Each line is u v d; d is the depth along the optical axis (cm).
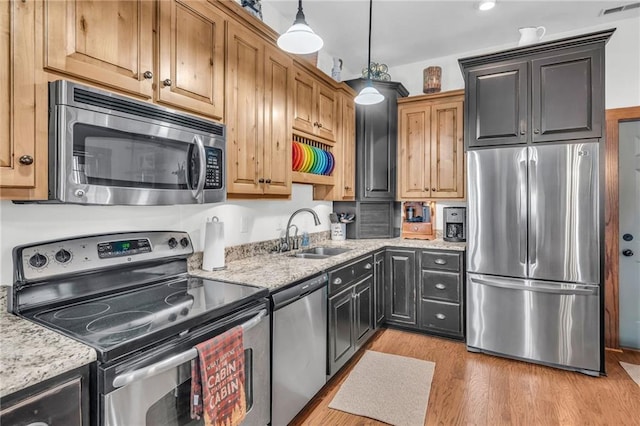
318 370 215
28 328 115
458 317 306
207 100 175
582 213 245
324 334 222
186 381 126
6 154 105
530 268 261
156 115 145
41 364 88
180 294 157
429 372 250
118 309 136
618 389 226
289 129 241
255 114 209
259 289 165
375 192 357
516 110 265
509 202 267
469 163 281
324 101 294
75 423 95
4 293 128
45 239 140
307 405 212
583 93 246
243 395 143
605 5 271
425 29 307
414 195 357
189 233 205
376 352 285
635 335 291
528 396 219
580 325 246
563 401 213
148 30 146
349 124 339
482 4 266
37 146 111
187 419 126
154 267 174
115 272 157
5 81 104
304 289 197
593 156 242
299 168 269
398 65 389
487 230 275
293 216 279
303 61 253
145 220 180
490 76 273
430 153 349
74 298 142
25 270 127
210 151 171
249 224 252
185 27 163
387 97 357
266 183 218
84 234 153
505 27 305
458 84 361
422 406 209
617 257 294
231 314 147
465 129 285
